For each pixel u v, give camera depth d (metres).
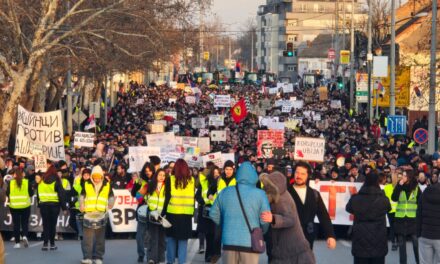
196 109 74.06
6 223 22.77
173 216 16.72
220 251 18.56
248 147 34.19
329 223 13.09
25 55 38.69
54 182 20.36
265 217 11.45
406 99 56.00
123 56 46.97
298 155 27.06
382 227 13.77
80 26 37.59
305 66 179.62
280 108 73.62
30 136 26.55
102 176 17.84
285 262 11.65
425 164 25.12
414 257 20.25
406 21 87.38
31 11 39.53
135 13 38.53
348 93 91.44
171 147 29.67
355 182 23.80
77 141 33.31
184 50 57.34
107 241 22.77
